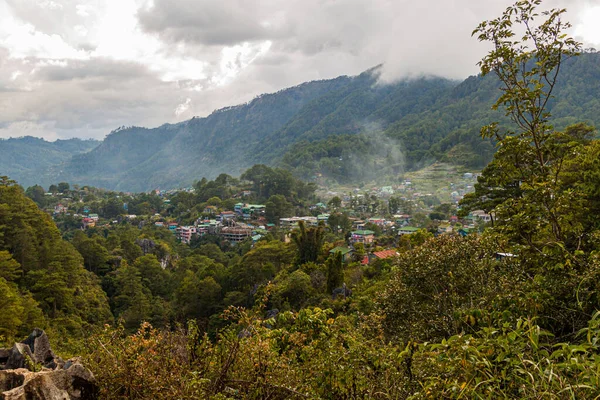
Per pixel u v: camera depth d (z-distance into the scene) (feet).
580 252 16.92
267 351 12.95
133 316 120.16
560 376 9.11
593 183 38.83
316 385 13.69
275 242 168.35
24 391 8.90
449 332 23.38
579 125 77.10
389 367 12.98
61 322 97.30
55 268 119.85
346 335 16.19
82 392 10.53
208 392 11.39
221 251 265.54
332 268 97.96
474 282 25.02
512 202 22.09
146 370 10.85
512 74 21.59
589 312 15.78
